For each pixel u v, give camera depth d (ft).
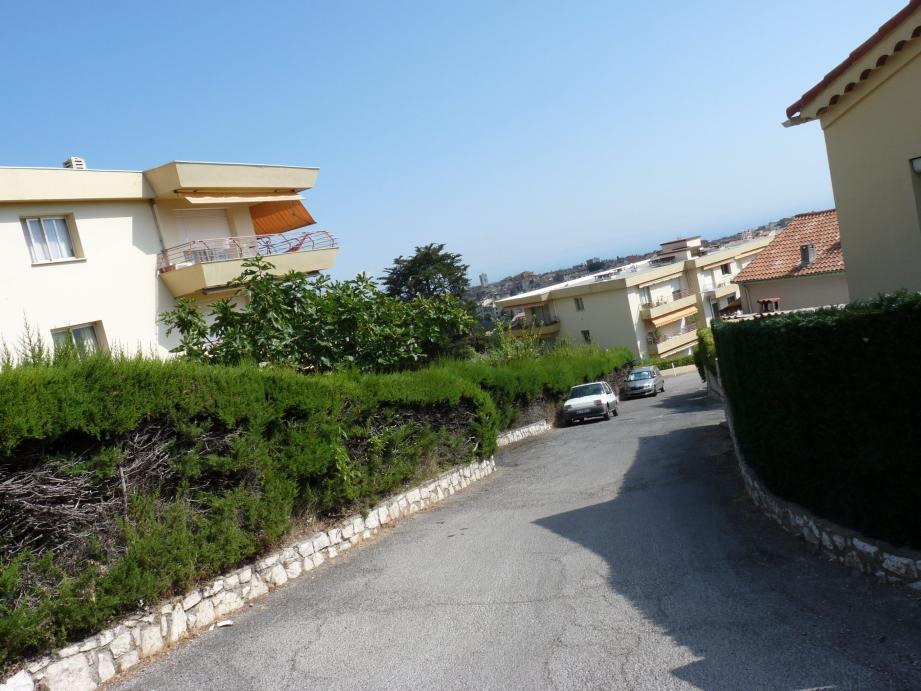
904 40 27.07
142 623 22.85
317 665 20.51
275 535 29.60
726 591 21.77
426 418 48.19
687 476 44.09
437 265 189.47
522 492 46.80
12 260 55.11
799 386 22.99
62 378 21.63
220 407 27.58
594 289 200.44
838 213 31.53
